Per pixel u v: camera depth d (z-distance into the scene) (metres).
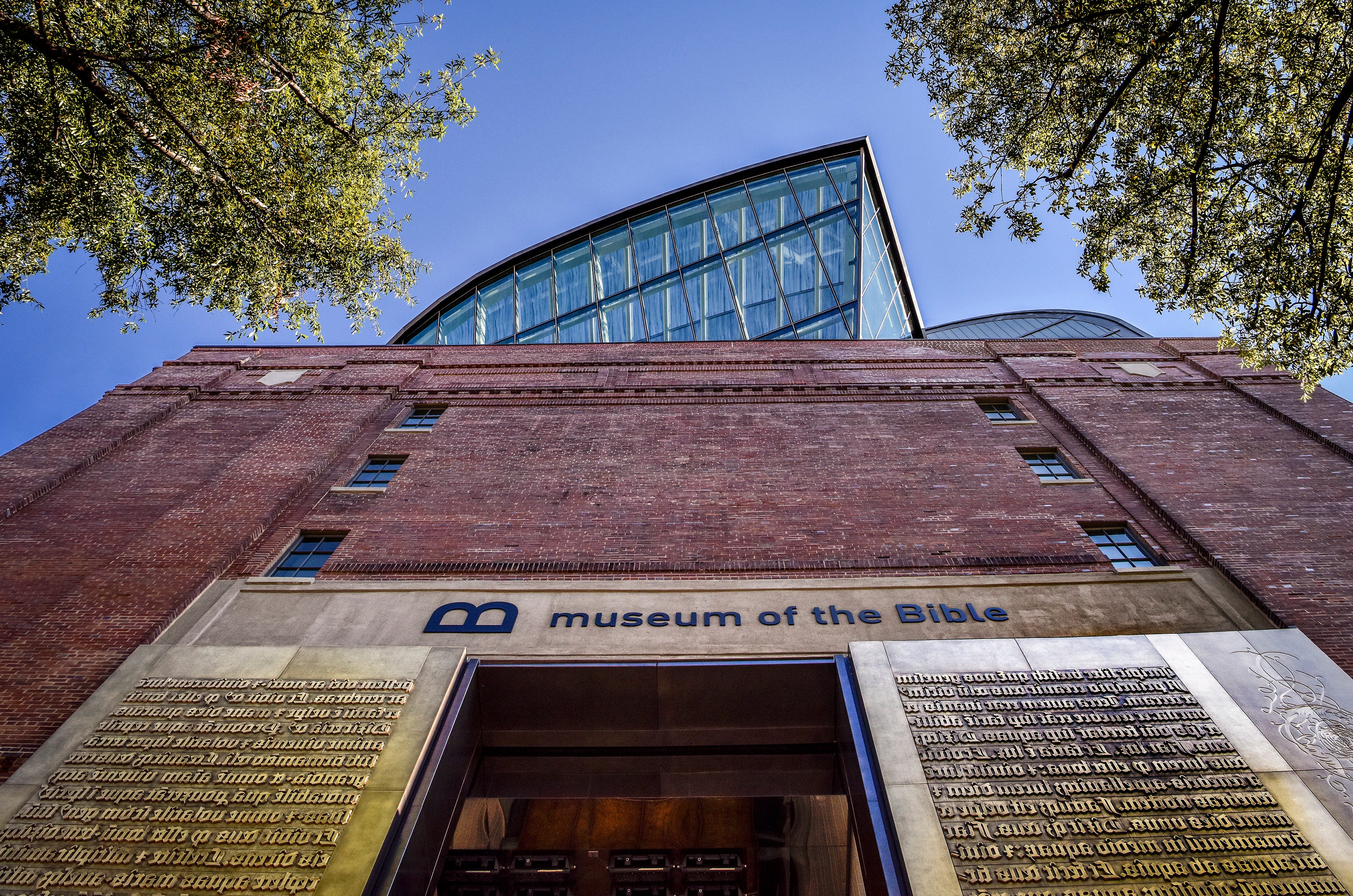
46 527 14.87
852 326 31.83
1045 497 15.14
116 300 14.28
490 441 18.17
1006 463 16.50
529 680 11.15
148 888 7.70
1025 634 11.50
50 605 12.66
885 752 9.03
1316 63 11.76
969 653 10.47
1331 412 17.52
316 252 15.08
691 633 11.62
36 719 10.11
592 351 23.36
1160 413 18.20
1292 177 12.24
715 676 11.05
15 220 13.15
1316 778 8.45
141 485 16.56
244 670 10.59
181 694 10.18
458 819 10.09
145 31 12.70
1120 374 20.55
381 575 13.34
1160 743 9.01
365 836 8.20
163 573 13.03
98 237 13.72
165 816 8.41
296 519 15.15
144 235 14.06
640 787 11.42
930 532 14.09
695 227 34.97
